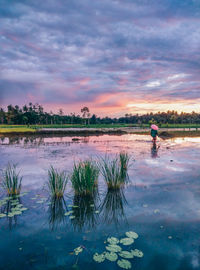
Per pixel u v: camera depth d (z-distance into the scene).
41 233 3.18
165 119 110.31
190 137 22.03
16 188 4.93
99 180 6.02
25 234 3.15
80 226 3.40
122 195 4.80
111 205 4.25
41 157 9.88
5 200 4.50
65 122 106.31
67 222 3.54
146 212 3.89
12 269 2.38
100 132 30.53
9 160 9.11
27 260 2.54
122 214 3.83
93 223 3.50
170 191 5.00
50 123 100.88
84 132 30.16
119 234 3.13
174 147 13.38
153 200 4.46
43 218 3.69
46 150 12.39
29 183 5.72
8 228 3.33
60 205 4.27
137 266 2.42
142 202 4.37
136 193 4.91
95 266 2.43
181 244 2.85
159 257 2.58
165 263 2.47
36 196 4.76
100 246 2.82
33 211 3.98
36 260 2.54
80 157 9.84
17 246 2.84
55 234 3.15
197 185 5.42
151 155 10.19
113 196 4.75
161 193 4.88
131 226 3.38
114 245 2.79
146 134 28.22
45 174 6.62
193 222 3.48
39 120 96.19
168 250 2.72
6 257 2.60
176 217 3.67
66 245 2.86
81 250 2.71
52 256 2.61
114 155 10.35
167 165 7.82
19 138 22.20
